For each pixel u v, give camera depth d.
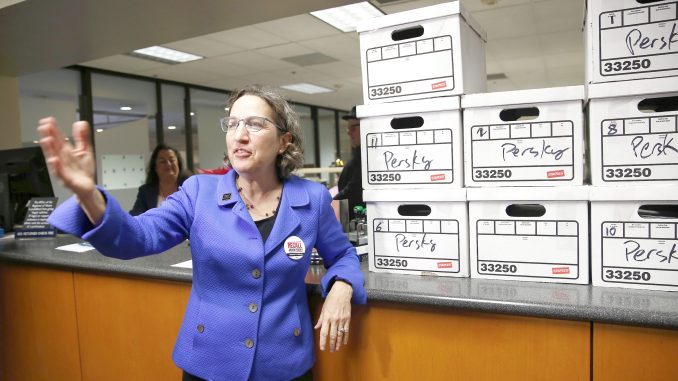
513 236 1.08
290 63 5.64
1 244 1.99
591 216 1.01
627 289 0.99
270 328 1.00
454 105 1.11
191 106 6.66
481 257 1.12
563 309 0.89
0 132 3.52
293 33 4.43
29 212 2.17
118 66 5.25
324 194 1.13
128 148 5.72
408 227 1.19
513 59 5.84
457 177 1.12
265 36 4.48
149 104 6.03
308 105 9.23
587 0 1.01
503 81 7.34
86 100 5.20
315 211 1.08
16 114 3.64
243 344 0.99
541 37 4.84
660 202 0.95
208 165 6.95
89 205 0.80
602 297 0.94
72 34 2.65
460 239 1.13
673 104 1.06
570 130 1.03
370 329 1.12
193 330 1.03
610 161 0.99
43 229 2.14
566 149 1.03
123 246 0.86
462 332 1.02
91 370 1.59
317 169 3.69
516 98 1.05
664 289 0.96
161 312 1.40
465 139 1.12
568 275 1.04
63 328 1.65
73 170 0.77
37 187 2.38
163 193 2.98
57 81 4.95
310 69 6.02
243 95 1.05
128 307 1.47
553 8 3.96
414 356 1.07
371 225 1.23
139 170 5.85
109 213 0.82
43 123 0.75
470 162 1.12
